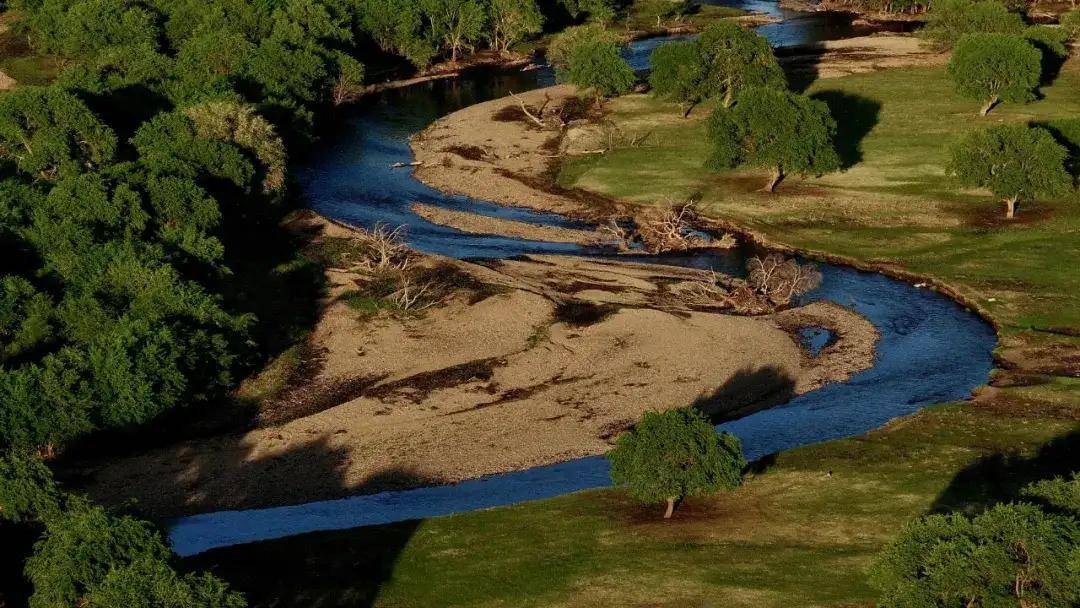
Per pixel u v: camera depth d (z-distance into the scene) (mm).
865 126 130000
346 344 81688
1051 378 73188
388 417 72062
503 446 68500
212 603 43188
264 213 105188
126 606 42344
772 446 67250
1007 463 61406
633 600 49500
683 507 58781
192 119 109500
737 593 49500
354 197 115562
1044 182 97875
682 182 114562
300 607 50344
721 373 76750
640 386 75125
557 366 77812
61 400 65312
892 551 42969
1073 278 88312
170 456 67875
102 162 107875
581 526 56938
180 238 87438
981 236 97938
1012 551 40688
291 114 126750
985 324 83938
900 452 63750
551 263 96250
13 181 93875
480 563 53562
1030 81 129625
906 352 80062
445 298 88062
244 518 61438
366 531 57594
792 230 102312
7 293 74938
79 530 45656
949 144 116875
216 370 73500
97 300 75438
